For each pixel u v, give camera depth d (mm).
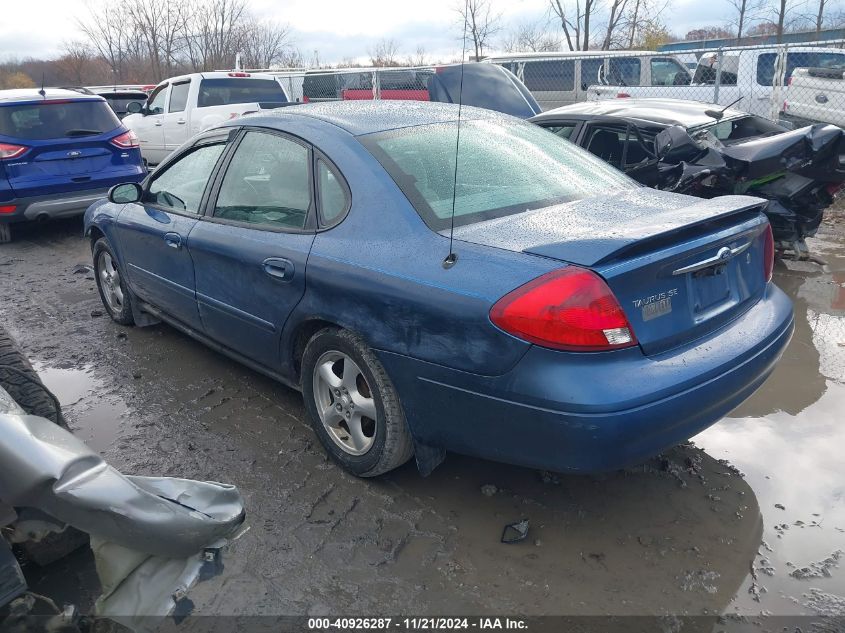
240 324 3750
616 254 2436
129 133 8805
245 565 2725
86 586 2594
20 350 3016
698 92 12000
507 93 10500
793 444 3525
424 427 2871
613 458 2467
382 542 2840
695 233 2723
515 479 3254
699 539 2816
